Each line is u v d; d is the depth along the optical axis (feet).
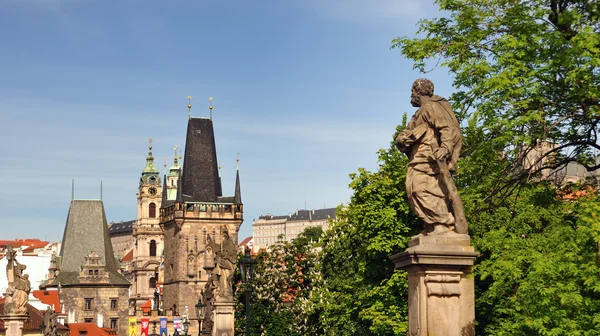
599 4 94.48
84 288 646.74
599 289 88.74
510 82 89.40
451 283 56.65
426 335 56.24
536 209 136.56
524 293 94.48
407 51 101.91
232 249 233.96
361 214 177.99
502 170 97.45
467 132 99.71
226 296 233.35
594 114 90.12
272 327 302.04
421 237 57.67
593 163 104.17
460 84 98.43
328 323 238.07
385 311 168.96
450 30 102.37
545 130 92.12
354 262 230.48
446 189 57.77
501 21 97.96
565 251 95.96
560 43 89.97
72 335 530.27
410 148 59.52
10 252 221.87
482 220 137.08
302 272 310.45
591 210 88.69
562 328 91.09
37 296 623.77
